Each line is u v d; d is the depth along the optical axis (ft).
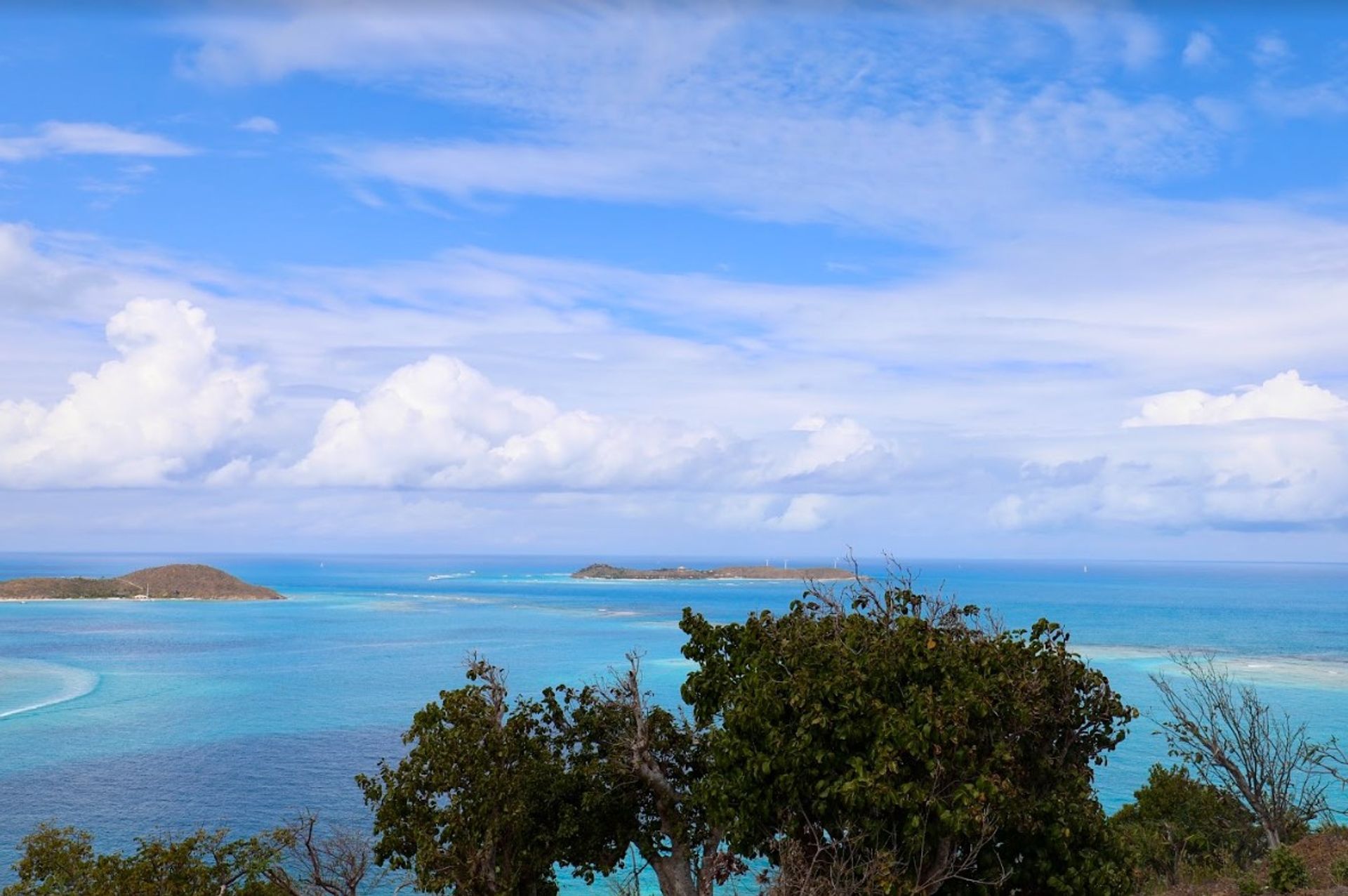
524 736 78.07
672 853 80.12
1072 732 73.87
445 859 69.51
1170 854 95.81
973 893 66.13
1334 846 86.48
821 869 64.54
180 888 64.85
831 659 68.69
